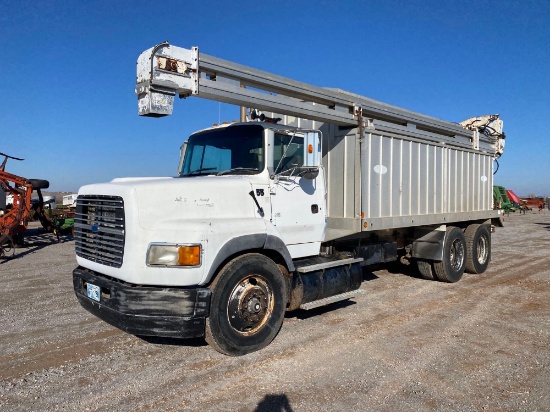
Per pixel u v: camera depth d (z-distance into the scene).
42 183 15.80
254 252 5.03
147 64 4.52
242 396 3.88
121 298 4.29
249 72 5.30
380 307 6.80
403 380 4.20
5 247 14.28
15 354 4.91
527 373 4.36
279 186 5.50
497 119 10.72
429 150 8.34
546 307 6.82
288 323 5.96
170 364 4.60
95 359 4.75
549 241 16.30
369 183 6.73
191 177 5.40
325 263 5.84
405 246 8.95
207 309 4.38
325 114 6.09
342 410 3.63
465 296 7.55
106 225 4.70
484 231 9.88
